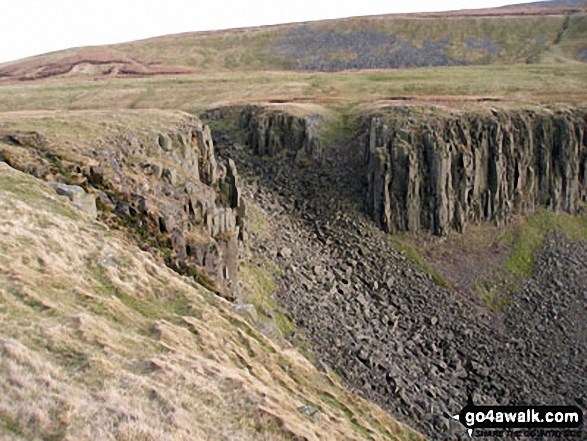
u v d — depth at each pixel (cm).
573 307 6869
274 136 8919
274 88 13050
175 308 2852
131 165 4356
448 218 7681
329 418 2694
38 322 2072
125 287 2728
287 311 5025
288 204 7731
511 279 7256
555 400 5350
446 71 14688
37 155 3769
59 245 2738
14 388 1634
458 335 6056
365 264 6706
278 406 2295
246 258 5506
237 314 3234
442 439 4225
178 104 12144
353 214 7625
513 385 5462
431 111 8394
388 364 4812
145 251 3372
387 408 4259
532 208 8400
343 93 12294
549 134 8638
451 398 4900
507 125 8356
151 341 2330
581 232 8294
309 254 6431
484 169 8069
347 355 4716
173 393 1989
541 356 6016
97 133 4638
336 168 8362
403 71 15450
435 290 6719
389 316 5916
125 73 19238
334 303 5575
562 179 8594
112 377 1930
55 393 1695
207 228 4303
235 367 2538
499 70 14438
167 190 4250
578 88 11250
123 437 1623
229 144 9356
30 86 14400
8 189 3150
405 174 7550
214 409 2036
